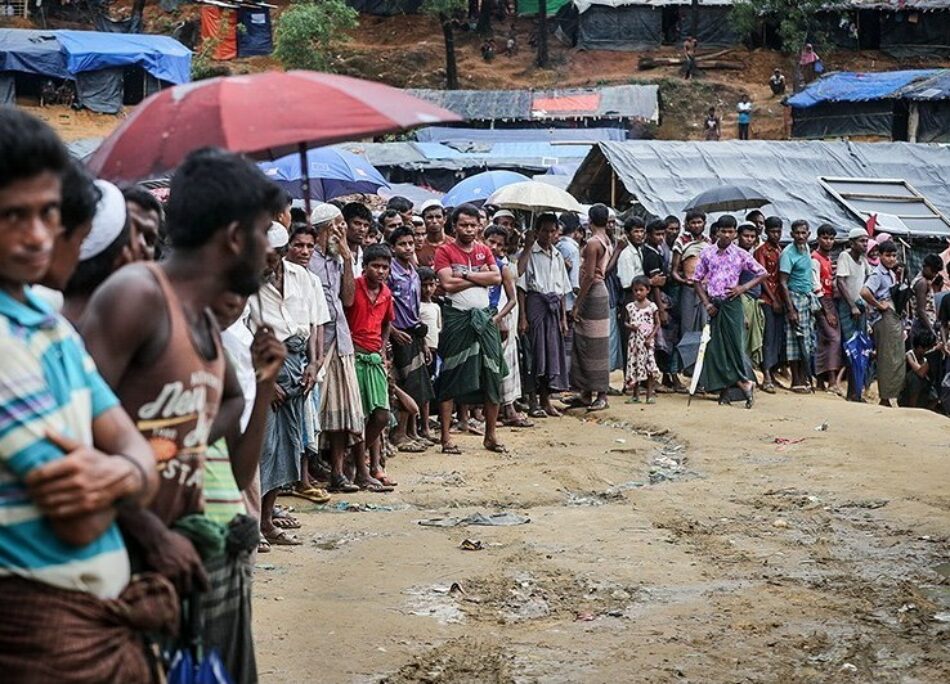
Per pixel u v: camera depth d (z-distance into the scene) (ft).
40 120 9.29
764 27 151.94
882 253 53.21
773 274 50.11
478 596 22.41
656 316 46.98
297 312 26.27
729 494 31.14
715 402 46.68
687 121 139.74
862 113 121.39
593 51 153.38
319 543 26.14
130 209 12.54
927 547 26.16
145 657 10.21
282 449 25.86
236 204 11.02
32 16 131.23
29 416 8.98
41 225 9.19
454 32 157.69
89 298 11.82
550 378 42.60
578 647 19.81
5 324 9.07
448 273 36.14
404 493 31.09
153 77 113.50
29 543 9.18
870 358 53.31
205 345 11.14
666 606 22.06
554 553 25.38
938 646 20.18
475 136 124.47
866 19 148.05
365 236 33.12
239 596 11.88
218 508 11.76
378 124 11.58
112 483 9.18
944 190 75.10
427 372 36.45
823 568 24.61
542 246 42.60
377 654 19.10
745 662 19.30
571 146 118.21
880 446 37.06
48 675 9.26
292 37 131.23
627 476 34.24
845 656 19.71
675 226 53.67
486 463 34.96
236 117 11.44
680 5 152.56
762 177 72.33
